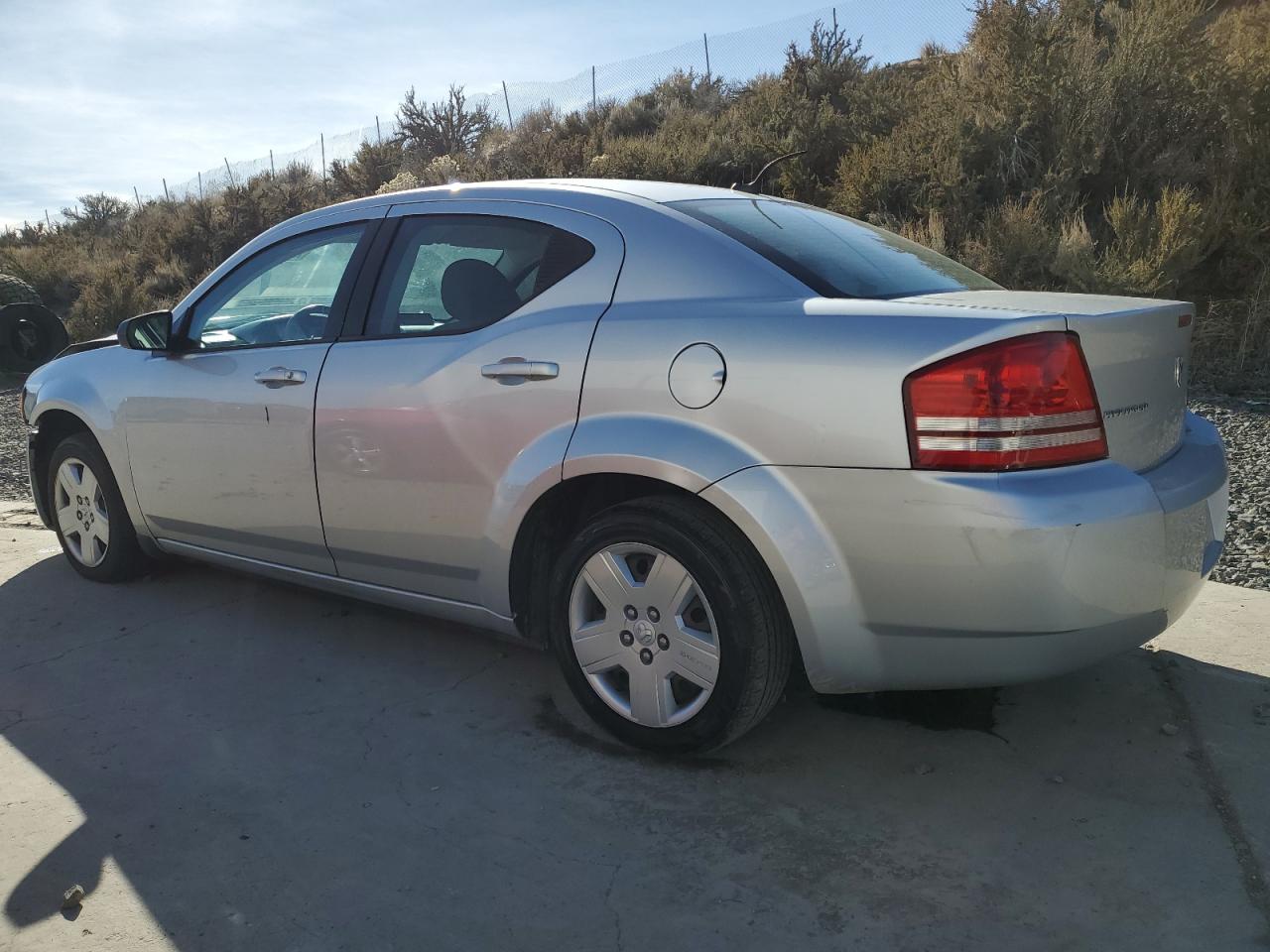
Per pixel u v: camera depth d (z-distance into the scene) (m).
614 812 2.65
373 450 3.33
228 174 28.84
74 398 4.34
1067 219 9.40
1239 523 4.81
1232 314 8.39
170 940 2.19
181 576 4.63
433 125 26.53
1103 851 2.42
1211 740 2.91
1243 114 9.25
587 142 18.78
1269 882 2.29
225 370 3.79
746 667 2.67
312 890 2.36
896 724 3.09
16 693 3.46
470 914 2.26
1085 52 10.42
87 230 30.58
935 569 2.41
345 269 3.61
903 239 3.54
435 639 3.86
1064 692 3.24
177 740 3.10
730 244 2.88
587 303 2.97
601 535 2.89
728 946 2.14
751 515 2.57
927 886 2.32
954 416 2.37
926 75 13.67
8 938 2.21
